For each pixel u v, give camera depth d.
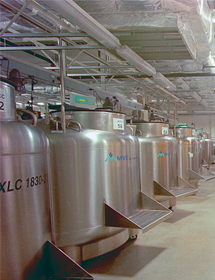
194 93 8.08
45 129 2.20
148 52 4.12
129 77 5.52
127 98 6.57
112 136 2.37
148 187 3.47
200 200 4.74
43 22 3.58
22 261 1.41
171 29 3.13
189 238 2.88
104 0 2.36
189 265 2.26
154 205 2.69
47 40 4.52
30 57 5.85
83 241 2.12
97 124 2.38
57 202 2.04
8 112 1.49
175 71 5.17
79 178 2.10
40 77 3.74
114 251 2.57
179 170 5.16
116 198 2.31
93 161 2.16
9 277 1.35
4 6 2.92
